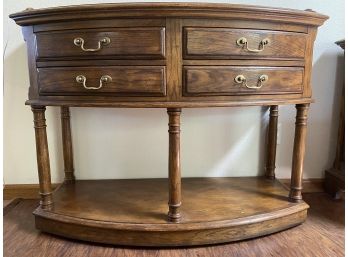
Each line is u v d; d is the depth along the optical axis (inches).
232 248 39.6
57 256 38.0
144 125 54.4
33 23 37.1
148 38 34.4
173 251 39.0
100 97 36.6
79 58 36.3
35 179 56.0
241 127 55.5
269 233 42.2
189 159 56.1
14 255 38.3
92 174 55.9
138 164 55.9
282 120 55.5
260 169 57.4
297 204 43.9
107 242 39.9
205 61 35.3
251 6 33.9
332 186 55.0
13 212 50.3
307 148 56.9
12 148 54.7
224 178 55.8
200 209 42.2
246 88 36.8
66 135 52.1
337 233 43.1
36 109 40.0
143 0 50.1
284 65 38.4
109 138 54.8
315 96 54.9
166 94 35.5
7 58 51.5
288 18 36.3
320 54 53.5
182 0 49.9
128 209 42.6
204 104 35.8
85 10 33.8
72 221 40.0
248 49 36.0
